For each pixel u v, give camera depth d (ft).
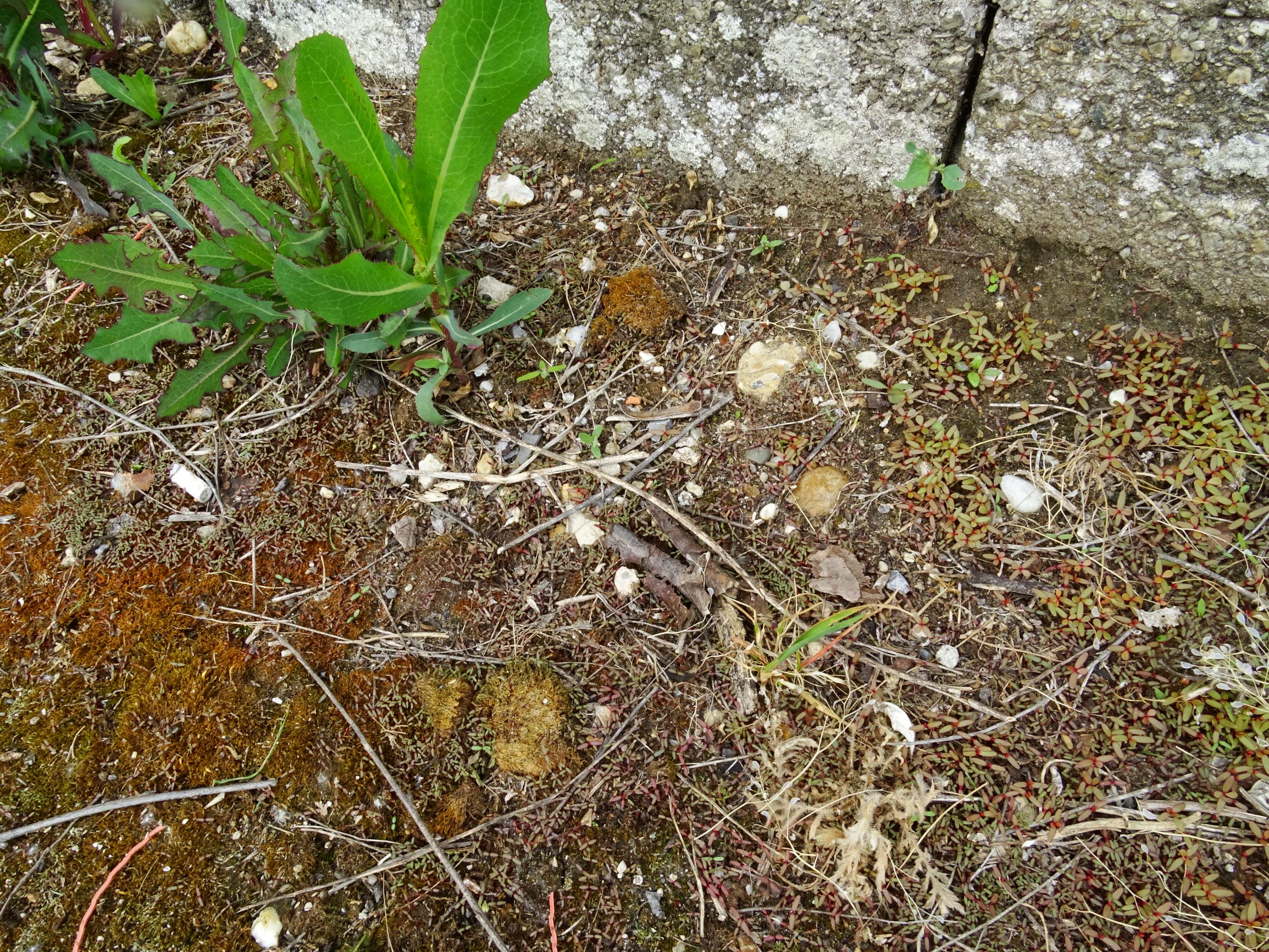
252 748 1.34
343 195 1.49
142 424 1.58
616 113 1.77
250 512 1.52
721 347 1.63
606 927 1.24
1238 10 1.31
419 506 1.52
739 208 1.78
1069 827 1.27
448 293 1.49
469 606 1.44
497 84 1.22
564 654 1.40
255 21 1.99
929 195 1.67
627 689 1.37
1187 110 1.41
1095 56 1.42
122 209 1.79
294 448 1.57
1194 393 1.48
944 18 1.47
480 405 1.59
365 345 1.50
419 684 1.38
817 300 1.66
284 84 1.38
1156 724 1.32
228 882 1.26
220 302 1.49
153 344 1.52
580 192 1.82
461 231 1.74
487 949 1.23
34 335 1.65
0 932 1.24
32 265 1.72
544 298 1.51
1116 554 1.43
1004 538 1.45
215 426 1.58
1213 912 1.22
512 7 1.17
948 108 1.56
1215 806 1.26
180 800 1.31
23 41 1.69
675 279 1.69
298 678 1.38
